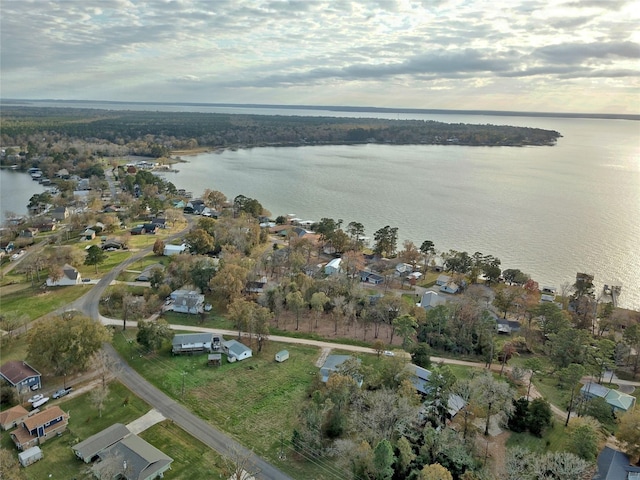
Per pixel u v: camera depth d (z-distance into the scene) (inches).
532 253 7278.5
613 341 4397.1
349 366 3469.5
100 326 3681.1
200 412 3216.0
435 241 7805.1
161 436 2950.3
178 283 5246.1
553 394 3676.2
